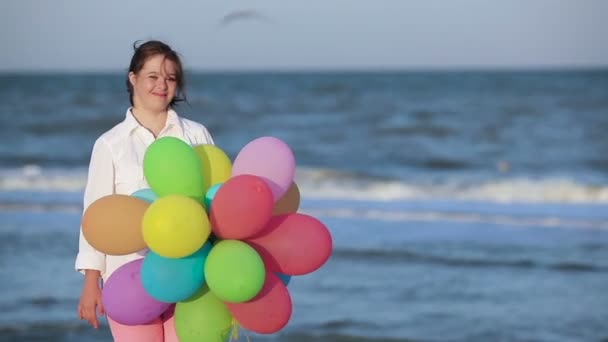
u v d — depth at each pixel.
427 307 8.23
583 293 8.85
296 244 3.20
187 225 2.93
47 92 39.69
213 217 3.07
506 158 21.75
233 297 3.02
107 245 3.09
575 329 7.58
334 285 9.02
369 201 15.26
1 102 34.78
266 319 3.19
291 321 7.66
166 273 3.04
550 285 9.20
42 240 11.12
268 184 3.25
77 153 22.50
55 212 13.38
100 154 3.49
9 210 13.56
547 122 28.08
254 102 36.50
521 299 8.59
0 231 11.73
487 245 11.29
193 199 3.10
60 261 9.94
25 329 7.34
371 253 10.66
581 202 15.40
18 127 26.97
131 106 3.64
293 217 3.26
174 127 3.59
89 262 3.44
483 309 8.20
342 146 24.22
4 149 22.88
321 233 3.24
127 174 3.48
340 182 17.25
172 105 3.70
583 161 21.12
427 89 42.06
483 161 21.36
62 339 7.09
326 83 47.66
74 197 15.18
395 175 19.05
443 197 15.84
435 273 9.65
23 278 9.12
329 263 10.08
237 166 3.30
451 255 10.62
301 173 17.83
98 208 3.09
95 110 32.09
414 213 13.87
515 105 33.06
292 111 33.00
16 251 10.45
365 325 7.57
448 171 19.77
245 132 27.56
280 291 3.21
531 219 13.39
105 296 3.20
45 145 23.80
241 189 3.01
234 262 3.00
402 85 45.28
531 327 7.63
